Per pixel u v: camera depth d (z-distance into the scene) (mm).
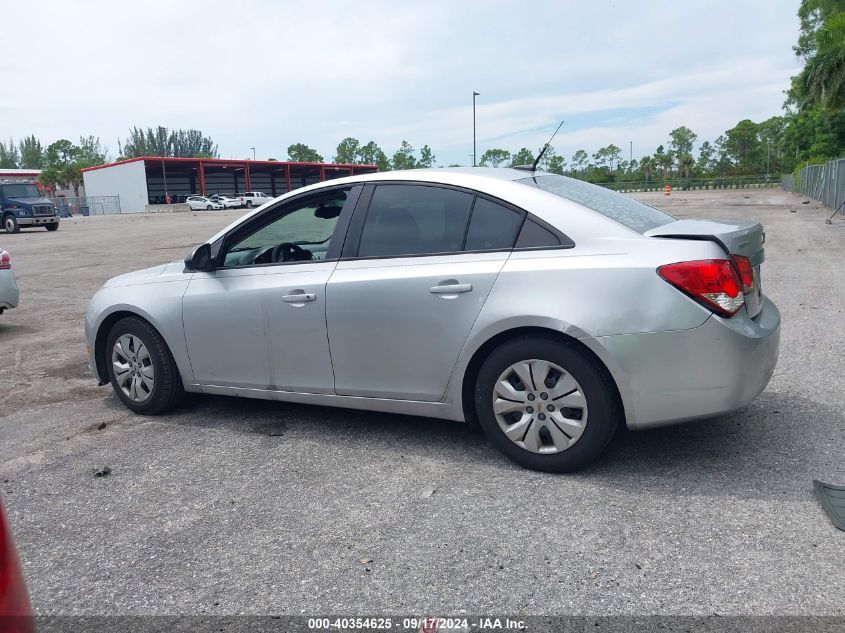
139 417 4902
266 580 2793
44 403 5371
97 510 3479
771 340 3539
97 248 20859
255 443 4281
